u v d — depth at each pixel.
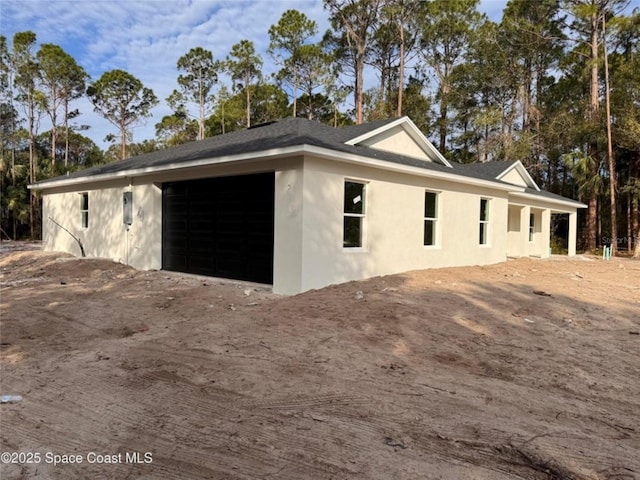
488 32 27.69
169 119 40.09
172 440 3.12
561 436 3.19
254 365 4.58
